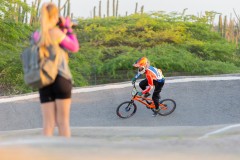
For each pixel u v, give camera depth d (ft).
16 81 248.32
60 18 43.65
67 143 32.14
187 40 367.66
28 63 41.42
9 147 30.66
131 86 140.26
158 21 386.73
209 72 326.03
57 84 42.86
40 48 41.45
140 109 127.54
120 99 132.77
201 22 390.21
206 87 135.64
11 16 249.96
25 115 125.08
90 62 330.34
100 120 124.36
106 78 325.83
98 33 373.61
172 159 27.43
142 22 371.76
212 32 392.27
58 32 42.52
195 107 128.98
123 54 343.87
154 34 361.10
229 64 335.67
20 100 130.72
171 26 374.84
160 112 125.80
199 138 39.86
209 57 361.51
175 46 358.84
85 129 63.77
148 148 31.42
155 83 121.60
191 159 27.78
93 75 325.83
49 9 42.24
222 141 37.88
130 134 52.21
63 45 42.96
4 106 127.24
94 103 130.21
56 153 27.94
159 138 41.32
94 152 28.48
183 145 35.53
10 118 123.95
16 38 246.68
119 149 30.07
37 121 123.85
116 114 126.41
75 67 295.07
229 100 130.21
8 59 247.70
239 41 503.20
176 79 142.72
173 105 126.52
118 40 364.99
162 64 320.70
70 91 43.80
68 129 44.14
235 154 30.73
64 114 43.86
